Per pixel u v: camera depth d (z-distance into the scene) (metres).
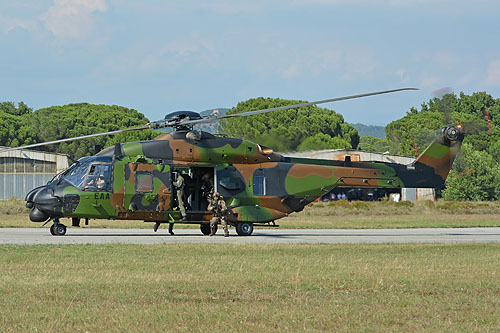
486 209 141.75
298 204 78.31
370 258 50.75
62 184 69.25
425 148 85.50
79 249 53.31
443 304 32.72
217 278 39.66
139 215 70.81
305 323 28.50
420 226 101.94
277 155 78.44
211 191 73.56
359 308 31.67
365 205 140.50
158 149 71.81
